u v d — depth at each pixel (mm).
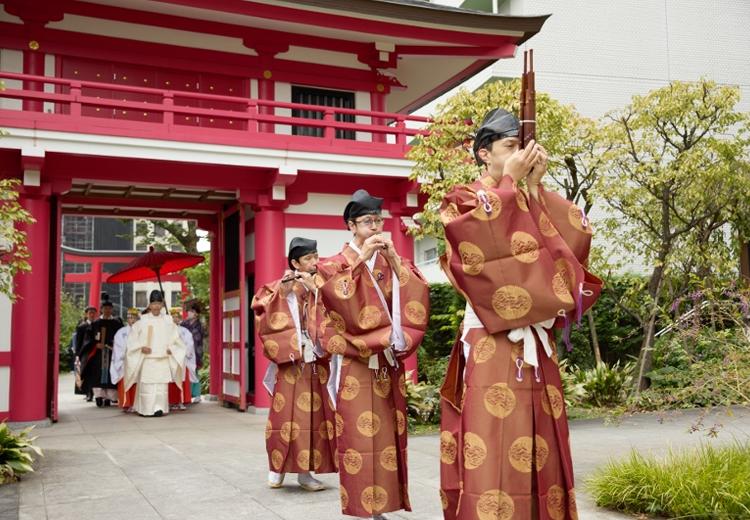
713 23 22984
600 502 4781
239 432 9766
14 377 10586
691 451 5348
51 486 6051
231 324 13820
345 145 12312
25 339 10602
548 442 2779
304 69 13883
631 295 11688
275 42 13469
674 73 22438
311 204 12703
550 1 21484
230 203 14312
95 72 12523
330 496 5527
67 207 14477
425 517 4734
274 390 5898
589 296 2846
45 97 10445
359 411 4328
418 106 18312
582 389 11461
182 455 7691
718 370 5609
